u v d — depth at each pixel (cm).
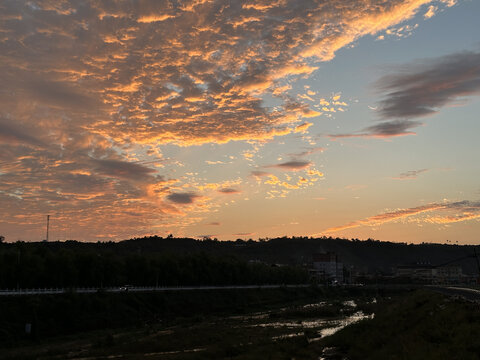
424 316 4950
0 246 14412
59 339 7569
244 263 19250
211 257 17925
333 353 4806
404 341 3759
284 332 7919
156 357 5522
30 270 10031
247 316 12256
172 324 9775
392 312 7075
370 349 4456
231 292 15638
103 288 10619
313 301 18012
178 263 15575
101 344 6775
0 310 7588
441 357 2812
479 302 5050
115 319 9519
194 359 5259
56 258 10812
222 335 7494
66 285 10775
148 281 14000
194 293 13975
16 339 7069
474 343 2875
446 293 8119
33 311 7756
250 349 5678
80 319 8712
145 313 10675
